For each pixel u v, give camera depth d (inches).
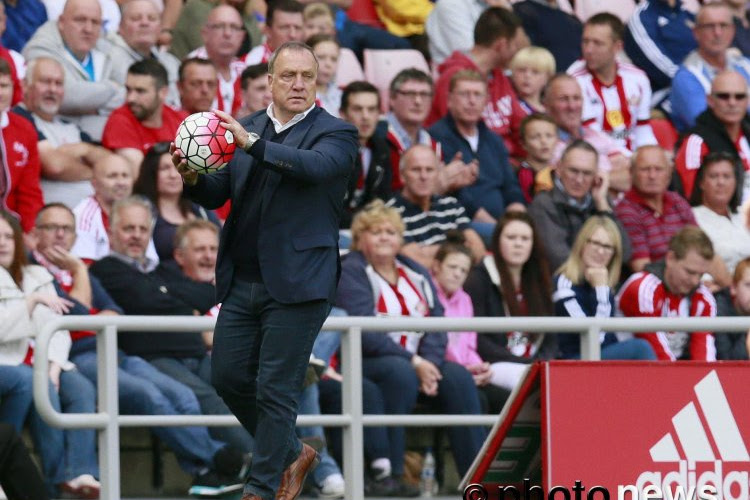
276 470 890.1
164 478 1285.7
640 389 959.0
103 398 1109.7
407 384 1278.3
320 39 1624.0
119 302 1277.1
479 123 1625.2
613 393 952.3
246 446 1233.4
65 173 1418.6
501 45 1718.8
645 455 952.3
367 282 1322.6
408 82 1583.4
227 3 1675.7
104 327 1104.8
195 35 1649.9
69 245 1285.7
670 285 1428.4
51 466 1175.0
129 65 1550.2
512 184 1622.8
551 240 1494.8
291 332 888.9
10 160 1364.4
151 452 1285.7
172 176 1373.0
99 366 1111.0
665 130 1811.0
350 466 1167.6
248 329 910.4
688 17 1894.7
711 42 1843.0
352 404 1167.0
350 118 1515.7
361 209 1443.2
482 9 1808.6
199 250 1305.4
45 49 1502.2
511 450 967.0
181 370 1245.1
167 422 1124.5
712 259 1433.3
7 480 1055.6
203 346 1270.9
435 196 1517.0
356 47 1753.2
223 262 908.6
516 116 1707.7
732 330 1227.9
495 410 1349.7
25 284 1202.6
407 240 1485.0
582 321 1207.6
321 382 1285.7
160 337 1250.6
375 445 1270.9
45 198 1413.6
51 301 1188.5
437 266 1369.3
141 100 1465.3
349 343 1169.4
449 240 1384.1
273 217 887.7
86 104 1498.5
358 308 1312.7
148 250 1346.0
